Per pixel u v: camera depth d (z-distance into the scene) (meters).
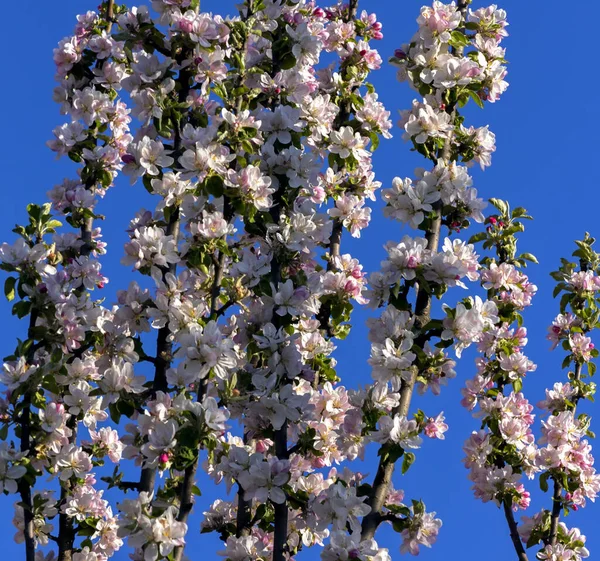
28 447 5.81
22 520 6.42
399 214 5.78
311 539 6.20
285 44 6.64
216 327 5.25
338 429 6.19
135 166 5.95
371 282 5.54
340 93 7.67
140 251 5.73
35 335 5.95
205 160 5.72
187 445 5.04
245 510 6.36
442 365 5.57
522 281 7.59
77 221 7.19
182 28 6.17
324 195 7.45
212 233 5.75
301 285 5.86
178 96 6.37
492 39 6.62
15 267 5.93
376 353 5.35
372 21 8.20
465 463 7.50
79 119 7.34
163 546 4.84
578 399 7.87
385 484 5.35
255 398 5.76
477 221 5.86
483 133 6.23
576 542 7.38
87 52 7.55
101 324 6.05
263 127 6.13
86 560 6.18
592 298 7.94
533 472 7.39
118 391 5.75
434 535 5.26
